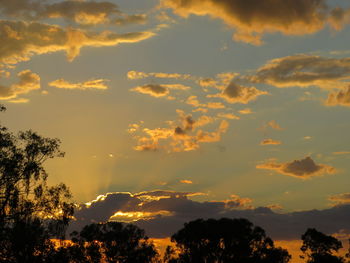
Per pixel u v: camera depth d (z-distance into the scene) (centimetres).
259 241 10606
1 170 4725
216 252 10294
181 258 10481
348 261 10338
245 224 10381
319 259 10275
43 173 4947
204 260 10312
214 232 10156
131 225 10275
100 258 9394
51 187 5044
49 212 4966
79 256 5219
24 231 4556
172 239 10581
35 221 4791
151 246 10400
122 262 9906
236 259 10231
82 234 9600
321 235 10525
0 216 4688
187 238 10350
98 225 9875
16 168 4775
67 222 5012
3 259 4559
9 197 4716
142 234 10369
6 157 4775
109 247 9825
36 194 4922
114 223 10069
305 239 10700
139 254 10094
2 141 4816
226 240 10181
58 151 5062
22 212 4744
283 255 10569
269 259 10438
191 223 10469
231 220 10381
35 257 4691
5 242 4553
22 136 5009
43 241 4700
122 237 9925
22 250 4584
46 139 5053
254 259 10250
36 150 4912
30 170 4809
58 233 4956
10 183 4716
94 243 9469
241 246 10212
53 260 4781
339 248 10425
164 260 10481
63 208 5000
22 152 4912
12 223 4706
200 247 10294
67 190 5084
